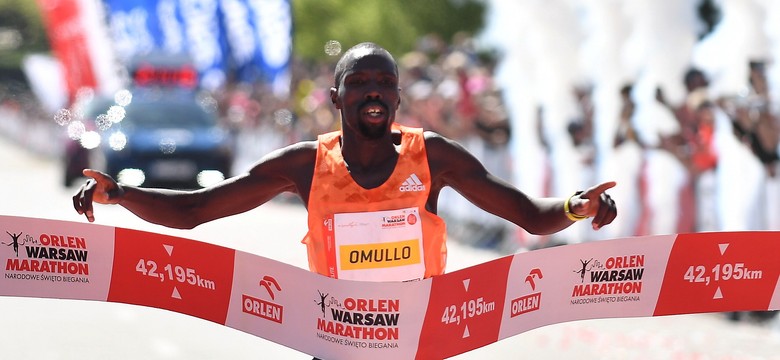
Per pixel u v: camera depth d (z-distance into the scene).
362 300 11.68
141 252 12.00
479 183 11.84
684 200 29.61
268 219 45.16
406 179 11.70
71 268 12.02
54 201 49.38
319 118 55.66
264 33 67.69
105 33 76.12
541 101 34.75
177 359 20.50
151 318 24.50
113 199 11.45
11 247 11.97
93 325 23.56
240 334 23.02
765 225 26.72
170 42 73.62
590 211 11.14
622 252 12.14
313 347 11.86
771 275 12.34
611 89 32.69
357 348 11.77
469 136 39.88
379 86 11.44
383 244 11.71
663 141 29.80
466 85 40.53
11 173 77.12
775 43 27.72
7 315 24.53
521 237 34.91
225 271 11.94
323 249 11.81
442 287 11.69
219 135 52.91
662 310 12.25
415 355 11.77
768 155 26.50
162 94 56.53
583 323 24.48
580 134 33.44
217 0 70.12
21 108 137.50
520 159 36.00
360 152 11.70
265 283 11.88
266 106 66.50
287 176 11.95
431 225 11.81
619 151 31.42
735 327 24.31
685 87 30.00
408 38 80.25
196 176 51.56
